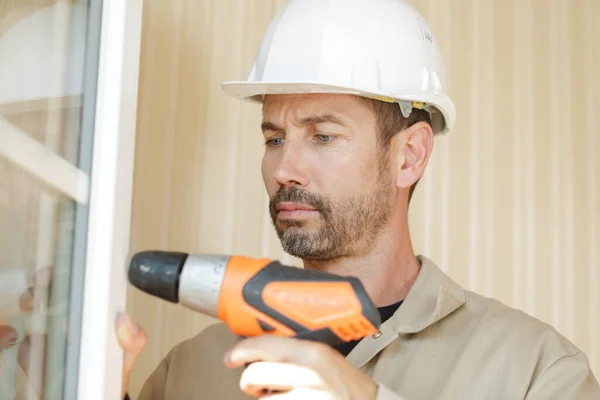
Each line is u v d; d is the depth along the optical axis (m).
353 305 0.84
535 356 1.18
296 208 1.24
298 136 1.27
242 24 2.03
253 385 0.85
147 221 1.84
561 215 2.34
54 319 0.78
